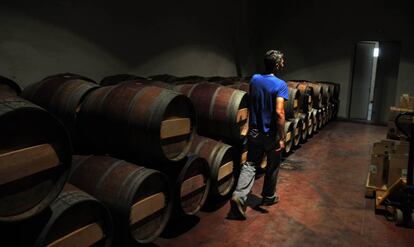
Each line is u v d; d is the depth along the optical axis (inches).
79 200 88.6
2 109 72.7
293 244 133.3
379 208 161.3
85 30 198.2
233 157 175.8
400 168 172.9
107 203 107.3
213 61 342.6
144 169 114.8
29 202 79.8
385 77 427.5
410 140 145.9
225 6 354.6
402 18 403.5
